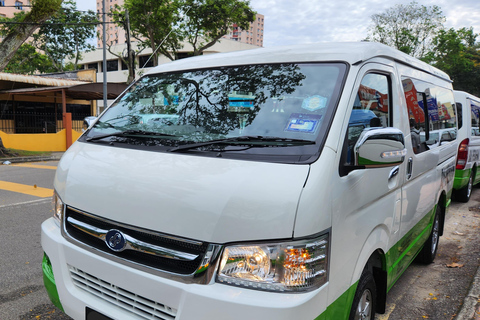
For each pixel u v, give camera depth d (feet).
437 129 14.01
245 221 5.78
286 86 7.95
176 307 5.98
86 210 7.27
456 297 12.82
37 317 10.55
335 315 6.70
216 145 7.18
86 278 7.28
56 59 134.41
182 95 9.08
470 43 153.99
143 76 10.52
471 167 26.50
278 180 5.98
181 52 132.05
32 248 15.75
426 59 123.34
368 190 7.59
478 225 21.59
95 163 7.73
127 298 6.71
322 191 6.04
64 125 61.46
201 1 85.15
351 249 7.05
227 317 5.61
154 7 84.79
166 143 7.75
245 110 7.96
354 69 7.75
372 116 8.38
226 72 9.07
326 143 6.58
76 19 121.70
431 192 13.09
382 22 121.49
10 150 50.98
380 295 9.31
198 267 5.87
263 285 5.70
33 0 45.55
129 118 9.28
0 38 84.89
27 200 24.26
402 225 10.05
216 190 6.04
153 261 6.32
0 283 12.57
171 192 6.30
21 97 68.54
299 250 5.74
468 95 26.53
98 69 165.07
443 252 17.20
